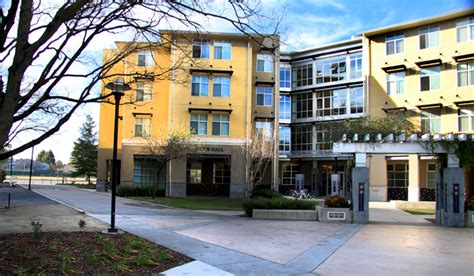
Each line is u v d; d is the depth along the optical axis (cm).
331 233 1478
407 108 3641
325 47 4409
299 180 4016
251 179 3281
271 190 3497
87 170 6159
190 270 816
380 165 3731
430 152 1877
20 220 1510
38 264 773
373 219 2116
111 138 4125
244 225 1653
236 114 3681
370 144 1898
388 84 3772
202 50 3688
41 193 3353
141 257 845
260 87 3909
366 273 842
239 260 932
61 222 1472
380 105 3784
